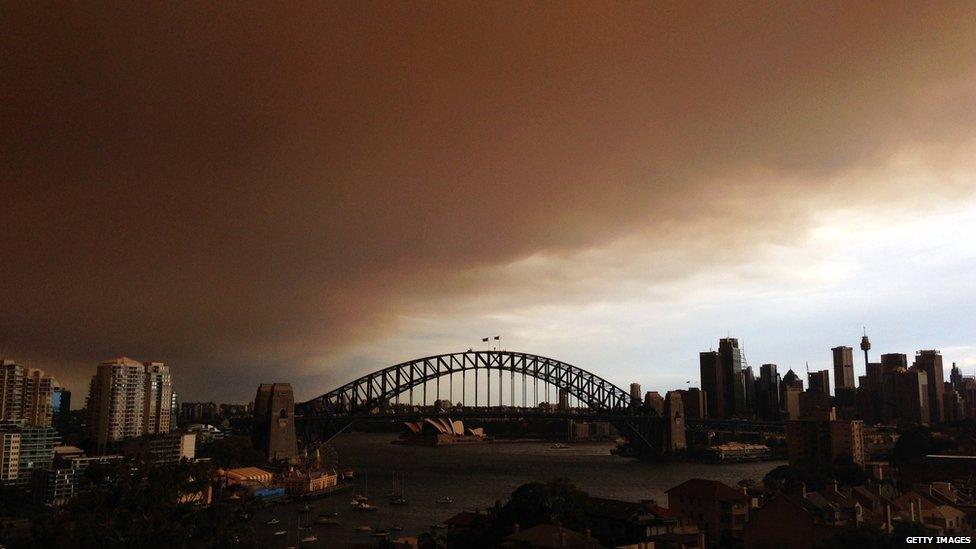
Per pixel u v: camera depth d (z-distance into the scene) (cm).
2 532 14825
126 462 16475
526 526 12825
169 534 13400
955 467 17162
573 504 13125
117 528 13675
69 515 14112
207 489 17488
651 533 12075
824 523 10675
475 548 13362
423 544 14900
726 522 12950
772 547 10644
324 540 18025
